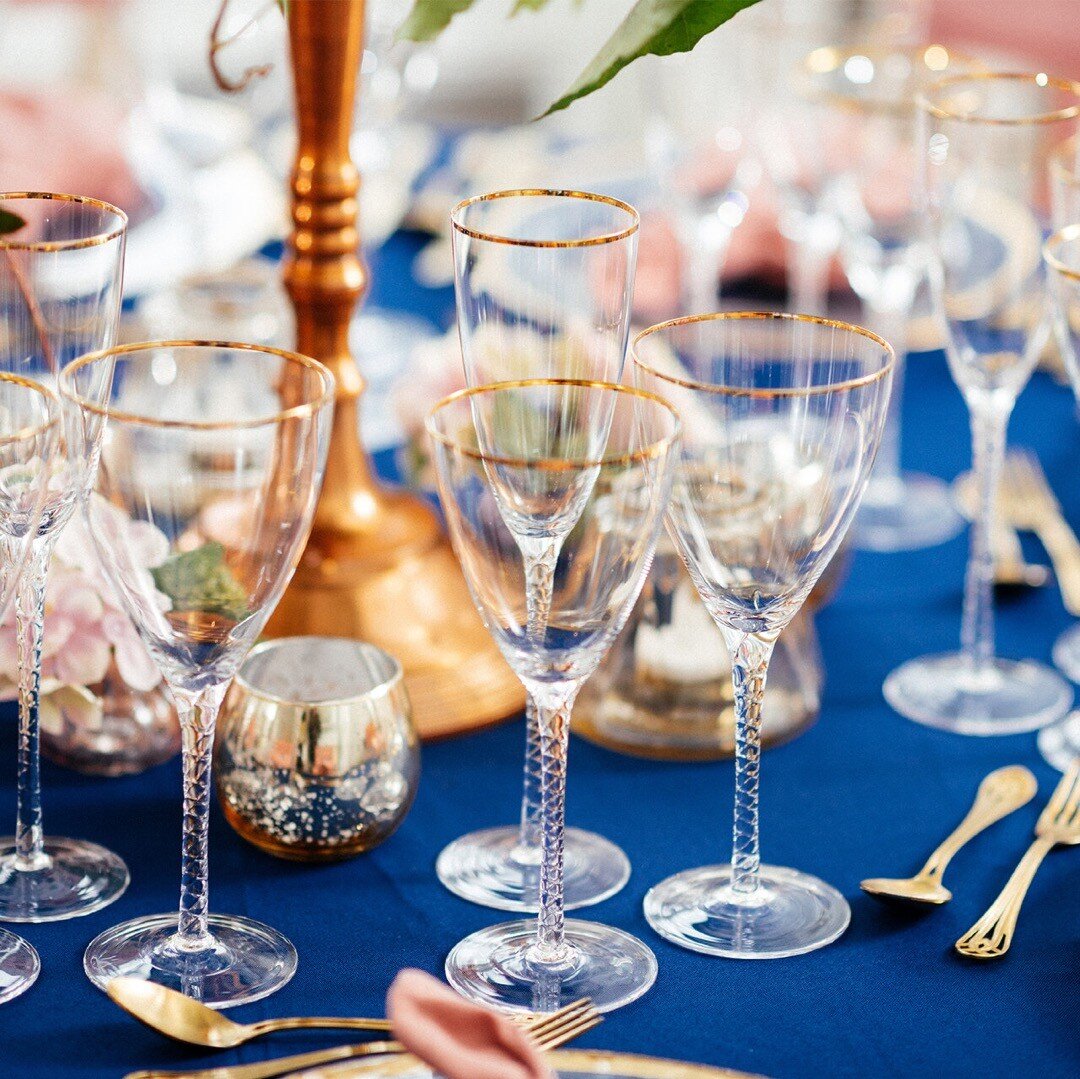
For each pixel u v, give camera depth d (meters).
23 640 0.91
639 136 1.82
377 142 1.52
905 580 1.33
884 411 0.82
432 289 1.72
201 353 0.89
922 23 1.58
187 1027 0.79
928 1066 0.79
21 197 0.91
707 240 1.52
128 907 0.91
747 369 0.87
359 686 1.01
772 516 0.81
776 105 1.45
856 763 1.08
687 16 0.87
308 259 1.07
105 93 1.81
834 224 1.47
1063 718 1.13
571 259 0.89
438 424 0.80
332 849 0.95
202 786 0.84
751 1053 0.80
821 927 0.90
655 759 1.08
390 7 1.38
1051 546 1.36
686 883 0.94
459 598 1.14
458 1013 0.71
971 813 1.02
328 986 0.85
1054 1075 0.79
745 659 0.88
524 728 1.12
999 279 1.10
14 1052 0.79
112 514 0.76
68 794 1.03
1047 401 1.60
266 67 1.04
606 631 0.80
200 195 1.65
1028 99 1.15
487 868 0.96
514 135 1.83
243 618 0.80
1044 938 0.90
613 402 0.85
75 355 0.91
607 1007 0.82
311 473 0.78
